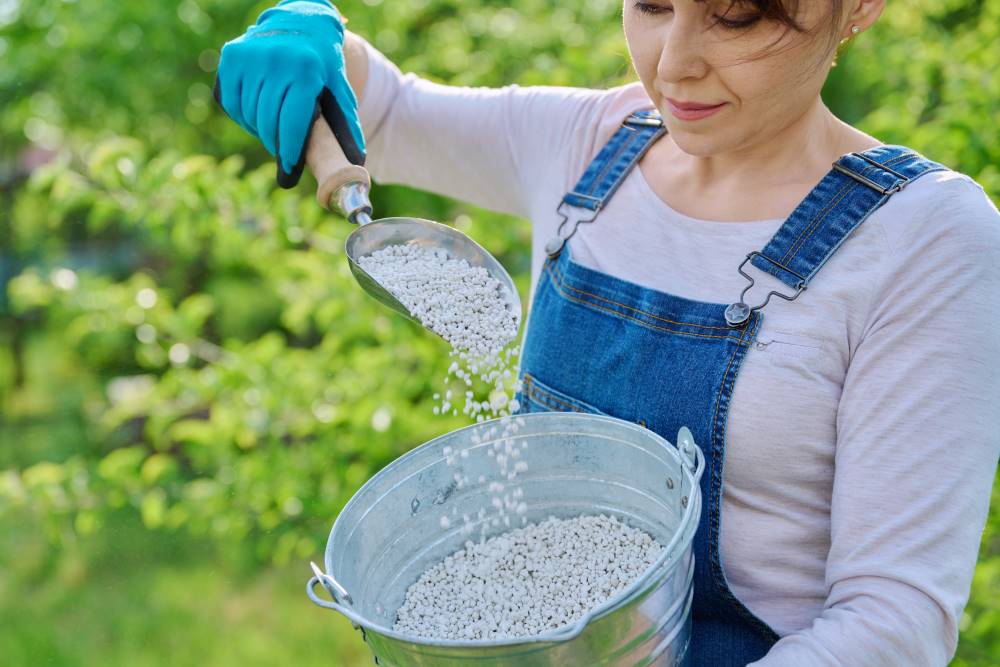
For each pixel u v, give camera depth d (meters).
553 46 3.09
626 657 0.87
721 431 0.98
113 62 4.48
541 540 1.13
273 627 4.07
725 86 0.95
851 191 0.98
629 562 1.07
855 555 0.90
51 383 6.30
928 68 2.49
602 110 1.26
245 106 1.27
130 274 6.21
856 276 0.94
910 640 0.86
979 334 0.89
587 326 1.10
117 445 5.61
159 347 3.00
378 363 2.59
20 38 4.52
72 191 2.65
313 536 2.59
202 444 2.80
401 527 1.08
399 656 0.86
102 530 4.74
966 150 2.06
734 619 1.03
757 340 0.97
